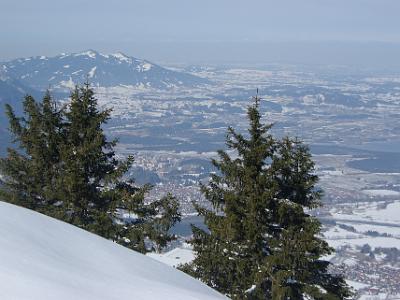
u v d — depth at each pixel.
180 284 7.48
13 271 5.45
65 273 5.99
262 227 13.41
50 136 16.61
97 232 15.36
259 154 14.01
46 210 15.91
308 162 14.66
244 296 13.59
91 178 17.03
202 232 14.45
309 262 13.74
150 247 16.56
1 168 16.41
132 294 5.94
